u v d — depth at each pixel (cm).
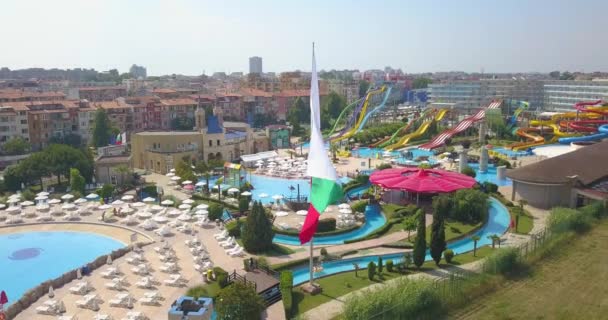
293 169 12181
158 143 12769
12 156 13700
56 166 10212
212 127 13475
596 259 5359
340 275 5553
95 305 4753
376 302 3984
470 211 7569
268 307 4694
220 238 6819
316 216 4644
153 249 6481
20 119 15312
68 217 8131
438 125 19175
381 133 17688
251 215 6334
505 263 5056
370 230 7488
